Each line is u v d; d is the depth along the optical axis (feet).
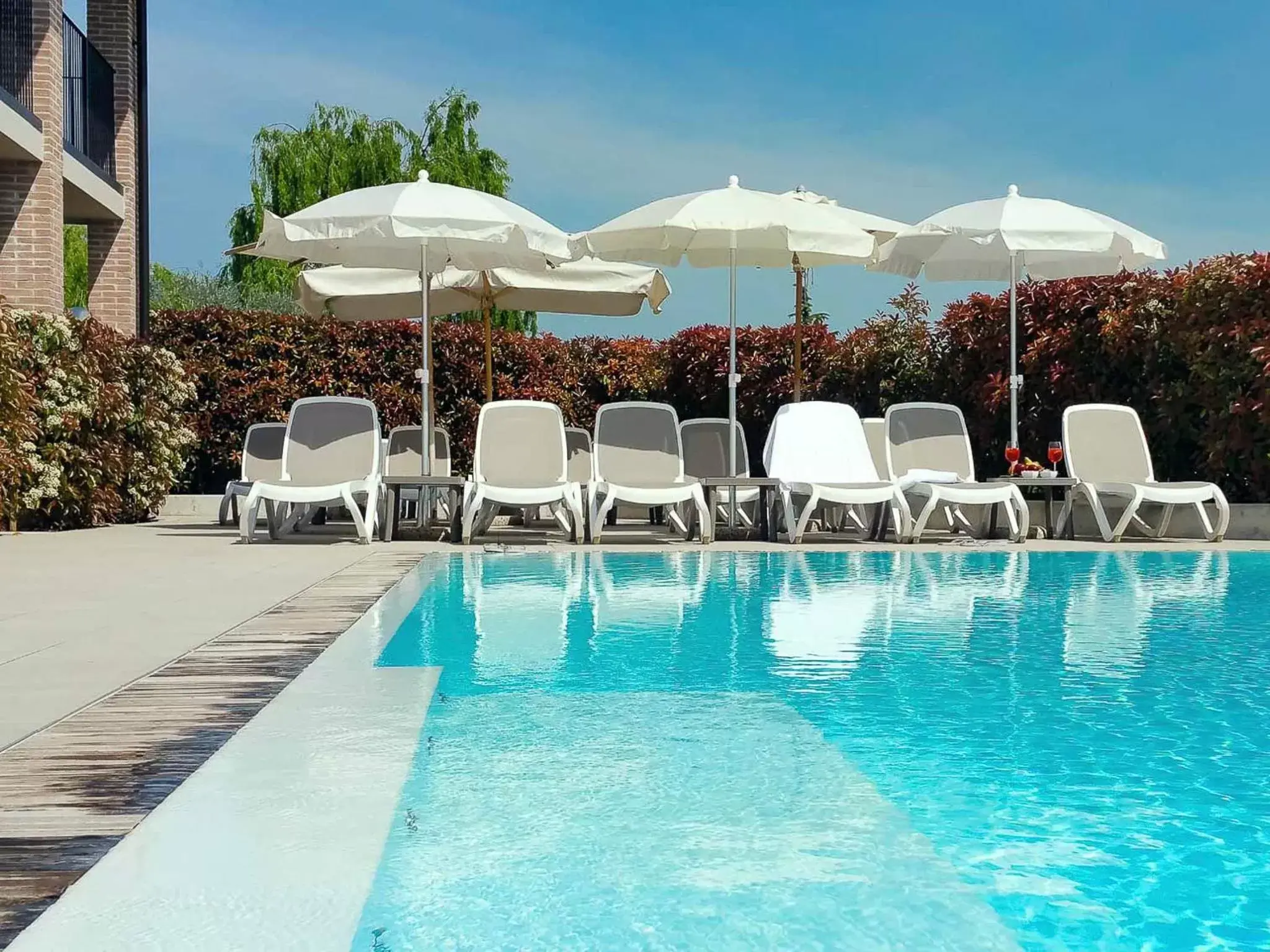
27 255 41.91
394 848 7.68
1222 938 6.39
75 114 47.80
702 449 38.01
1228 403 33.88
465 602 19.89
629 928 6.44
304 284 40.65
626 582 22.93
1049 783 9.31
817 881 7.17
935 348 44.27
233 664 13.32
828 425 34.86
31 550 29.04
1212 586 22.36
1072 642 15.92
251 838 7.51
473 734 10.67
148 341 44.24
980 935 6.40
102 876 6.88
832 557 28.14
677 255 37.06
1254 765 9.84
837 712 11.68
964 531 35.17
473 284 41.32
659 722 11.18
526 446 33.55
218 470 50.11
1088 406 34.91
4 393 32.50
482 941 6.26
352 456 33.01
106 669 13.01
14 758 9.39
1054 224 33.47
